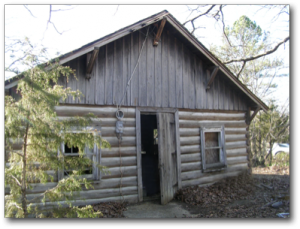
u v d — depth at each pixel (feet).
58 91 13.84
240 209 22.86
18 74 12.39
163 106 26.78
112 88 23.72
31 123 11.94
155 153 33.73
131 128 24.63
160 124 25.61
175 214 21.34
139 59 25.72
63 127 13.24
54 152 12.88
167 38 28.09
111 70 23.84
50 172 20.02
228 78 31.55
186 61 29.45
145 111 25.46
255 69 66.08
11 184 11.91
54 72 13.69
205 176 29.84
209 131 30.76
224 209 22.85
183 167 27.96
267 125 60.29
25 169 12.16
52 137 12.50
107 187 22.68
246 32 63.57
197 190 27.17
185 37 27.50
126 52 24.95
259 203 24.79
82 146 13.47
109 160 23.04
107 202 22.35
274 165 51.70
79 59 22.24
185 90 28.91
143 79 25.75
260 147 58.59
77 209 12.68
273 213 21.66
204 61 30.81
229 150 32.78
